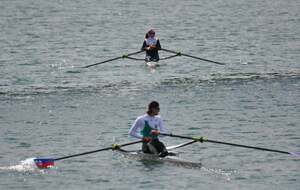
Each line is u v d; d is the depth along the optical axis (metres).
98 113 118.12
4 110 121.00
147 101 126.50
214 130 106.69
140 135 93.50
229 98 127.69
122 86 140.62
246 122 111.00
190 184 82.62
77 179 84.88
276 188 81.06
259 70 158.38
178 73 155.25
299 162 90.75
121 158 93.31
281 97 128.00
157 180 84.19
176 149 97.56
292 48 197.50
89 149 97.56
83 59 181.00
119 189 81.31
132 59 165.88
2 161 92.06
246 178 84.62
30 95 133.00
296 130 105.81
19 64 171.75
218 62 168.88
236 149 96.94
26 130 107.81
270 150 89.88
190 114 116.44
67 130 107.62
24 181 84.25
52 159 89.50
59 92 135.62
